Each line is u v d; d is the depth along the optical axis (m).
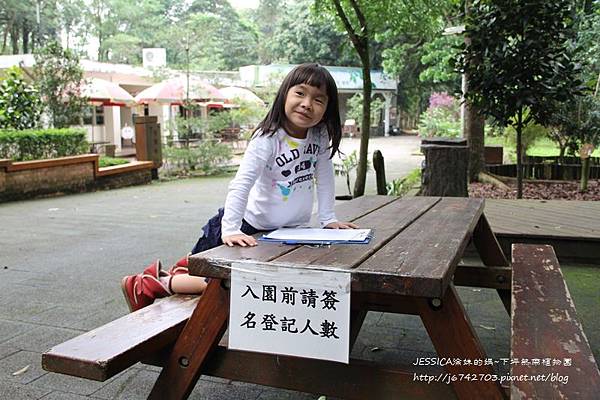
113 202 8.98
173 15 40.97
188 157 13.88
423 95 31.95
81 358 1.56
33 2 32.22
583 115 9.48
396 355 2.82
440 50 20.02
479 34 6.69
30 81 14.04
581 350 1.55
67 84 12.69
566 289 2.15
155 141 12.71
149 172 12.26
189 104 15.17
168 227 6.52
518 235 4.64
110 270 4.52
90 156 10.59
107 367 1.54
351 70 29.89
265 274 1.61
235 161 16.94
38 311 3.50
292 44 32.09
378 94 31.61
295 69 2.10
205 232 2.19
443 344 1.60
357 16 7.59
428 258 1.66
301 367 1.77
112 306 3.59
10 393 2.42
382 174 6.84
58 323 3.28
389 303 1.92
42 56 12.53
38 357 2.80
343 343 1.55
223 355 1.83
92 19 35.44
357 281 1.52
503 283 3.08
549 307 1.92
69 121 12.68
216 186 11.48
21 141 10.21
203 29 26.61
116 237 5.91
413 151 20.27
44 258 4.96
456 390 1.60
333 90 2.12
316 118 2.08
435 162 6.08
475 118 9.37
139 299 2.26
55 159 9.92
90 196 9.87
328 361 1.74
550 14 6.45
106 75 18.91
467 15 7.27
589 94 9.02
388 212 2.74
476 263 4.52
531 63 6.50
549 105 6.84
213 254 1.74
